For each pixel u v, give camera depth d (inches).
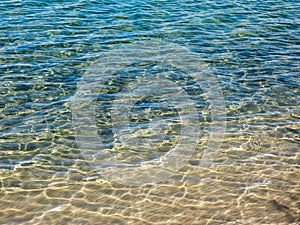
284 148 526.0
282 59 753.0
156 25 850.8
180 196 441.1
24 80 647.8
